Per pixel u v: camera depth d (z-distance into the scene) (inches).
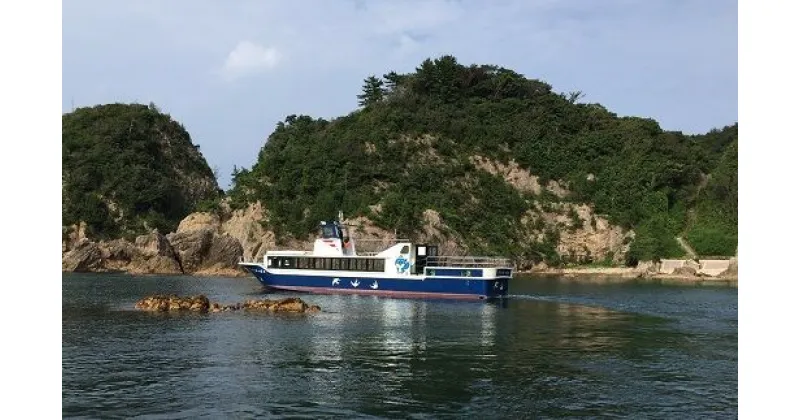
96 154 6309.1
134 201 6008.9
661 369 1311.5
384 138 5816.9
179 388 1129.4
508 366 1331.2
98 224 5679.1
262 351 1454.2
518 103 6668.3
